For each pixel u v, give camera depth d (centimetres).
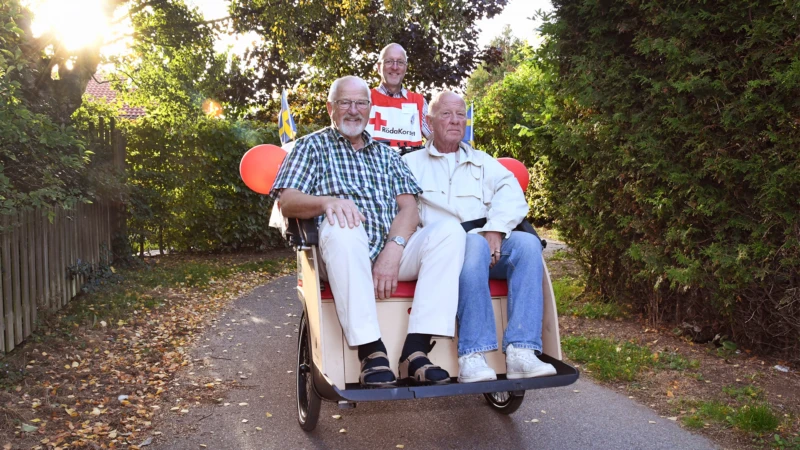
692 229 489
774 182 429
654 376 448
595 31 557
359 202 331
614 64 551
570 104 625
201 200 1098
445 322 296
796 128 420
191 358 515
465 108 367
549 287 313
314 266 297
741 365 463
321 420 384
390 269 311
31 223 543
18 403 388
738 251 460
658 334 547
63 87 841
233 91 1373
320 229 310
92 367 475
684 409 390
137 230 979
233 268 973
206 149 1091
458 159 370
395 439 355
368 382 280
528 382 279
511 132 1465
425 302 299
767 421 354
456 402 412
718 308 490
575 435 357
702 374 447
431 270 303
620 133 551
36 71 773
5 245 480
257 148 423
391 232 328
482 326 301
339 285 290
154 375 465
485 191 367
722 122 458
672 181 498
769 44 437
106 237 855
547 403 408
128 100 1149
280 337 588
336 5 1028
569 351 508
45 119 414
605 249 625
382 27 1014
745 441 344
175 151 1068
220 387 444
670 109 495
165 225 1056
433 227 316
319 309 288
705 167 467
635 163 528
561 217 673
